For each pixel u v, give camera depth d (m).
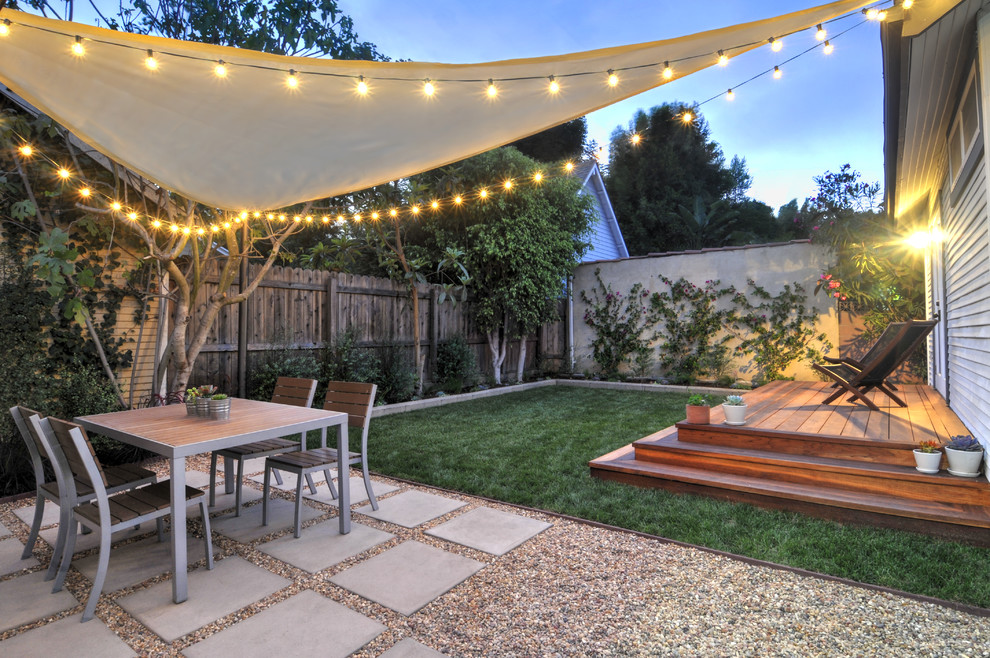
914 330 4.68
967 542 2.80
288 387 4.15
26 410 2.71
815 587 2.39
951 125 4.02
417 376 7.89
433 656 1.92
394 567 2.66
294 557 2.80
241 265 6.07
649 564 2.66
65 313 4.26
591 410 7.05
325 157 3.23
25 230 4.65
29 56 2.16
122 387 5.34
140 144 2.99
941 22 2.58
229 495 3.91
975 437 3.58
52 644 2.03
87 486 2.72
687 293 9.34
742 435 3.97
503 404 7.66
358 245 8.36
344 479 3.14
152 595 2.41
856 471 3.31
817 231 8.07
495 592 2.39
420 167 3.48
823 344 8.19
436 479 4.10
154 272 5.54
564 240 9.66
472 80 2.37
